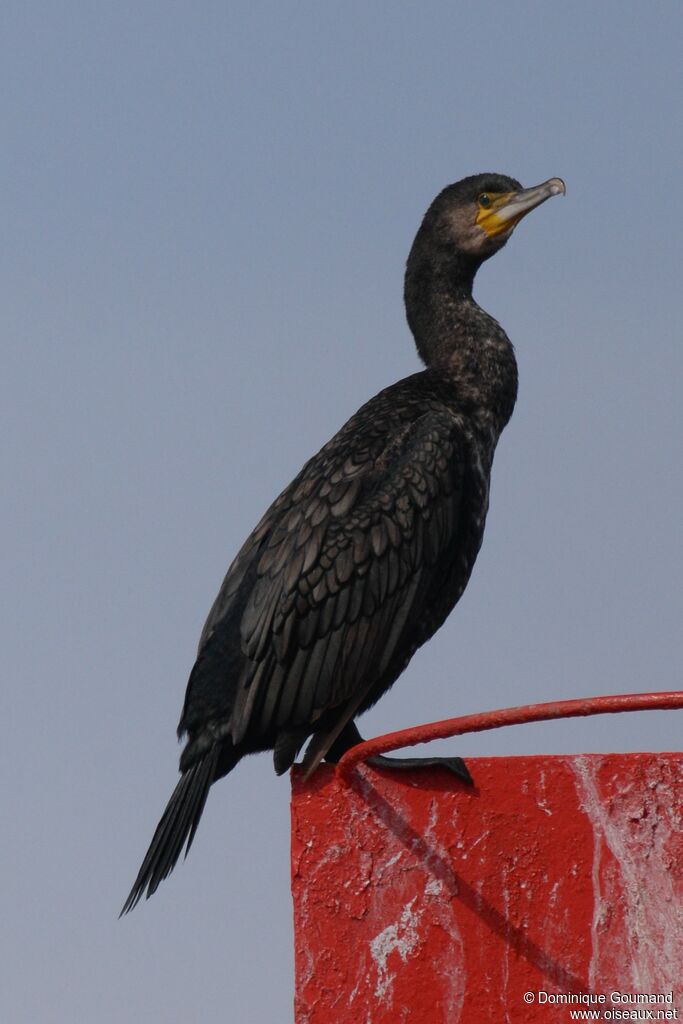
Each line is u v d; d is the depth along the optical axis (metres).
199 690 12.46
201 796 12.10
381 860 9.92
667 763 9.83
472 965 9.70
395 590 12.27
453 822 9.91
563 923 9.68
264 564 12.39
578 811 9.83
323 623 12.02
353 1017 9.70
